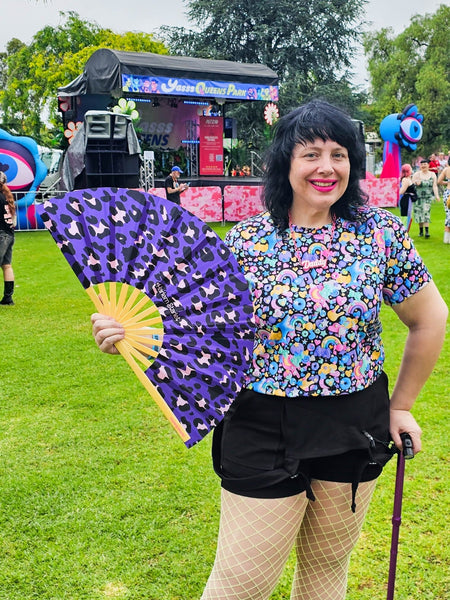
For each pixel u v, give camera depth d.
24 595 2.68
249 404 1.77
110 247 1.66
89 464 3.78
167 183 14.98
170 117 20.72
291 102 35.59
